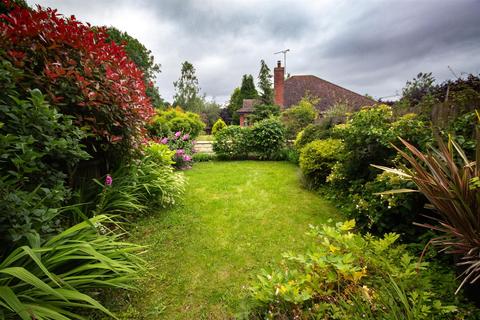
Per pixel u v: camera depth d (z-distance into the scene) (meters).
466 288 1.22
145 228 2.42
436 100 3.42
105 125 2.24
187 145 6.45
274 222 2.62
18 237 1.06
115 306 1.38
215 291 1.55
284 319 1.08
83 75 2.10
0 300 0.94
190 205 3.13
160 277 1.67
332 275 1.18
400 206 1.98
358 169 2.82
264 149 7.34
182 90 23.95
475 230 1.16
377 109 2.94
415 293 0.96
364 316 0.95
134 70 2.60
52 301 1.09
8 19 1.83
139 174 2.90
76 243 1.30
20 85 1.68
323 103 14.09
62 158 1.65
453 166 1.28
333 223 2.57
